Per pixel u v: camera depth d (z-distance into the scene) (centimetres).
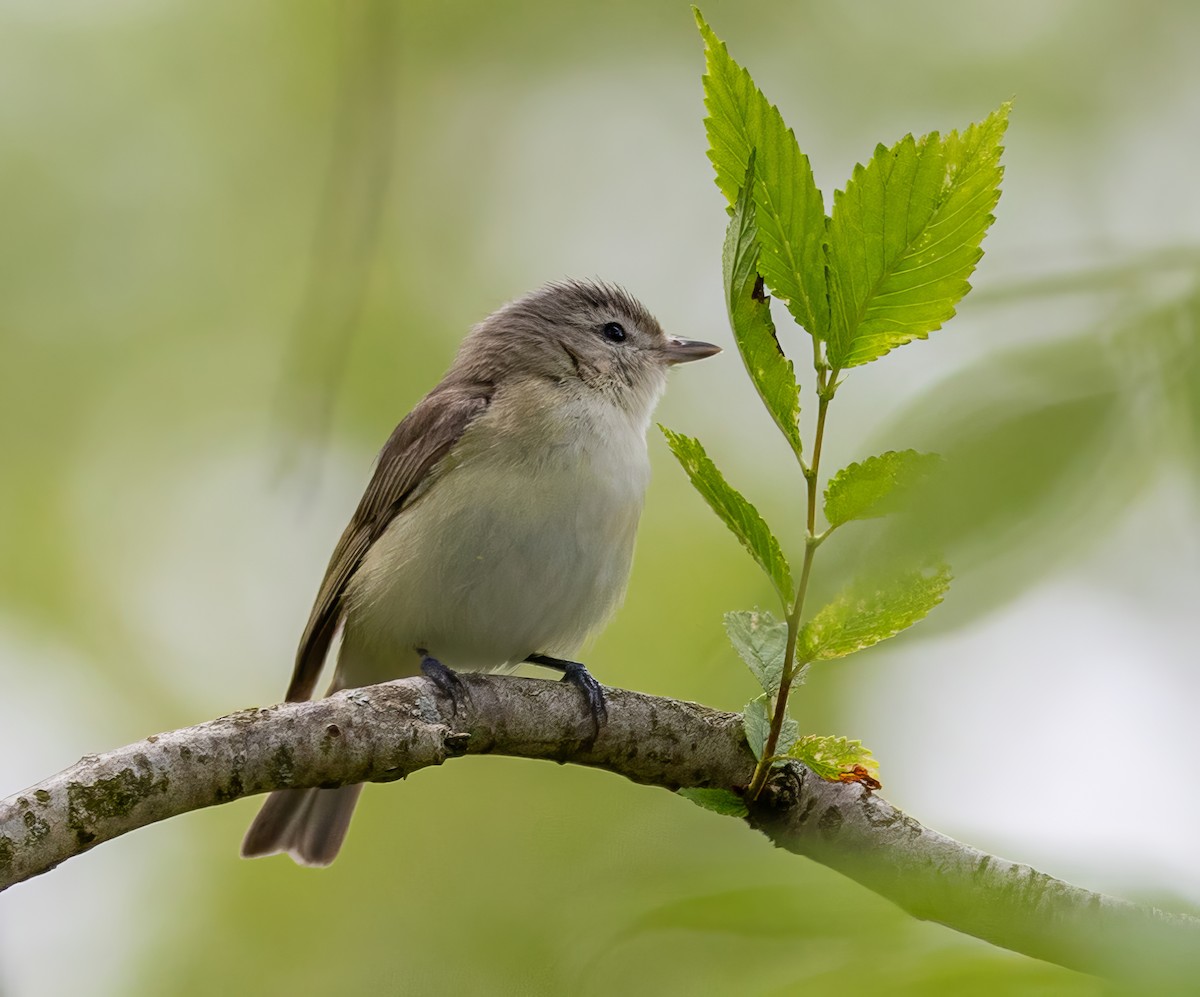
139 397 1455
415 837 1289
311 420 1010
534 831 1196
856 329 508
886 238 493
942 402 457
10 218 1421
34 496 1452
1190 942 379
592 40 1371
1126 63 1154
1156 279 508
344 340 1016
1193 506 449
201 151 1440
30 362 1436
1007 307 518
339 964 1251
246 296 1447
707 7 1345
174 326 1448
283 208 1440
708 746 746
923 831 663
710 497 561
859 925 448
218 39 1439
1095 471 437
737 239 500
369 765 663
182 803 619
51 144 1429
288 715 652
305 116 1434
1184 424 444
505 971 1075
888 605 536
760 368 525
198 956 1271
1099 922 596
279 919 1286
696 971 520
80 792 593
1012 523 434
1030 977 430
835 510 529
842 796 683
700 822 674
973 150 482
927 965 439
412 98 1385
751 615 665
